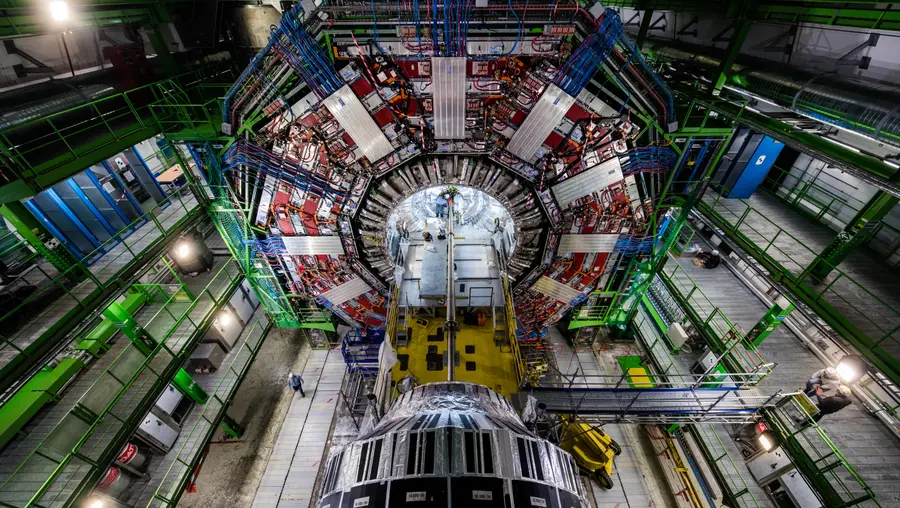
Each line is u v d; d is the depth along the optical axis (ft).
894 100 26.27
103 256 46.88
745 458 41.60
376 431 19.02
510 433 15.67
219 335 55.16
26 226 37.73
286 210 38.86
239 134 35.40
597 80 32.99
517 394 35.09
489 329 40.11
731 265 53.78
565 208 38.60
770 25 43.16
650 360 54.90
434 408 19.67
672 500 44.70
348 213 38.37
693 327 50.14
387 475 13.96
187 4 52.39
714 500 41.70
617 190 37.86
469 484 13.52
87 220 47.24
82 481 34.35
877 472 34.60
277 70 32.09
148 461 45.01
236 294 59.06
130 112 42.91
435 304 41.04
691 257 58.34
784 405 38.17
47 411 40.14
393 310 39.42
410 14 29.48
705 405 38.42
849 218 44.75
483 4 28.81
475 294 42.16
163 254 47.32
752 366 43.88
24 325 37.19
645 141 35.99
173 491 43.21
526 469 14.40
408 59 31.19
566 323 57.77
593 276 44.50
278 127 34.73
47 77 46.60
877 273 40.16
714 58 45.91
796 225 48.44
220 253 62.54
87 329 40.91
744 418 39.11
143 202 54.80
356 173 36.42
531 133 34.42
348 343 49.98
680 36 60.34
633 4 50.16
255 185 37.78
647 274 47.34
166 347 43.29
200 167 39.55
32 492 34.99
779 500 38.17
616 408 37.55
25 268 44.09
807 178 51.52
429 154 36.19
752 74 38.91
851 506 32.81
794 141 33.91
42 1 33.73
